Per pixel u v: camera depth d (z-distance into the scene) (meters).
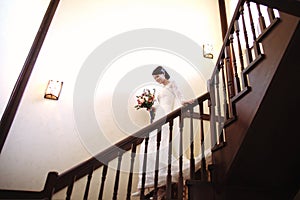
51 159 2.84
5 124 2.73
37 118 3.01
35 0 3.11
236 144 1.84
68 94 3.26
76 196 2.68
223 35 4.13
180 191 1.81
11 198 1.50
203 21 4.35
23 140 2.85
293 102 1.64
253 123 1.70
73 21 3.78
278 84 1.58
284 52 1.50
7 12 2.34
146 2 4.31
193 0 4.57
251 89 1.77
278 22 1.60
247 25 3.43
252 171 1.93
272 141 1.79
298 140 1.80
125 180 2.82
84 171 1.76
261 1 1.28
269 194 2.05
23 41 2.95
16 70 2.92
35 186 2.66
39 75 3.26
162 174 2.05
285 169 1.96
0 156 2.69
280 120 1.70
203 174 1.97
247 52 1.91
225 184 1.96
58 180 1.67
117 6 4.13
